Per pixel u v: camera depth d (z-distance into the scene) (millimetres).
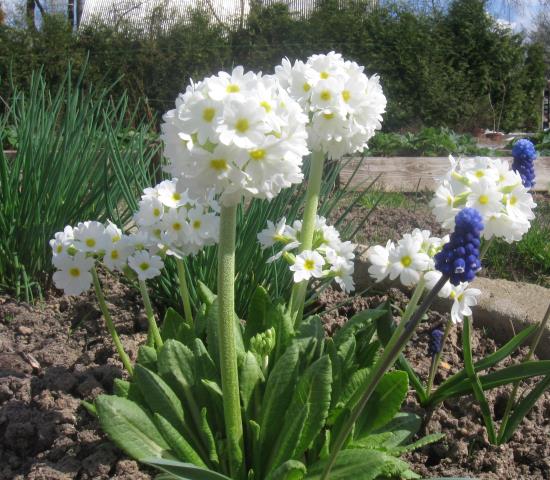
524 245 802
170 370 362
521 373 390
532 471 397
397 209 1073
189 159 267
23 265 583
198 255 533
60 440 385
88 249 384
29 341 510
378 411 360
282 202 555
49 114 664
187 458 324
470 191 335
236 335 385
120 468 362
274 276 544
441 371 483
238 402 328
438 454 408
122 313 544
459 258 253
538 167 1337
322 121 351
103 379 440
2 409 411
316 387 326
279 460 318
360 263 642
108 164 599
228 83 270
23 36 2168
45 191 577
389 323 411
